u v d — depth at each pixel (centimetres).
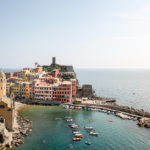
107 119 11988
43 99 16562
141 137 9131
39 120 11344
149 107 17362
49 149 7669
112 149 7850
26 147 7712
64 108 14662
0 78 10950
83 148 7875
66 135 9150
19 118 11400
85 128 10169
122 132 9750
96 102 17150
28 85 16938
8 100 9788
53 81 18725
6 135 7712
